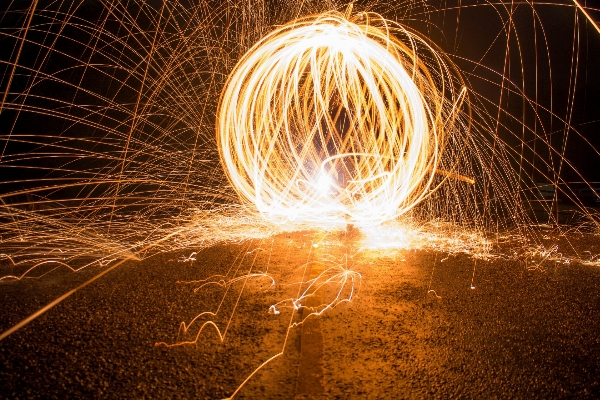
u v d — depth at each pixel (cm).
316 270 539
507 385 290
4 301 423
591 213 1092
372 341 346
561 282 509
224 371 299
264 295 448
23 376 289
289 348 334
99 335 351
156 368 301
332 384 284
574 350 340
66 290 457
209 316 392
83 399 266
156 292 453
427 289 475
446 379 294
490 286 490
